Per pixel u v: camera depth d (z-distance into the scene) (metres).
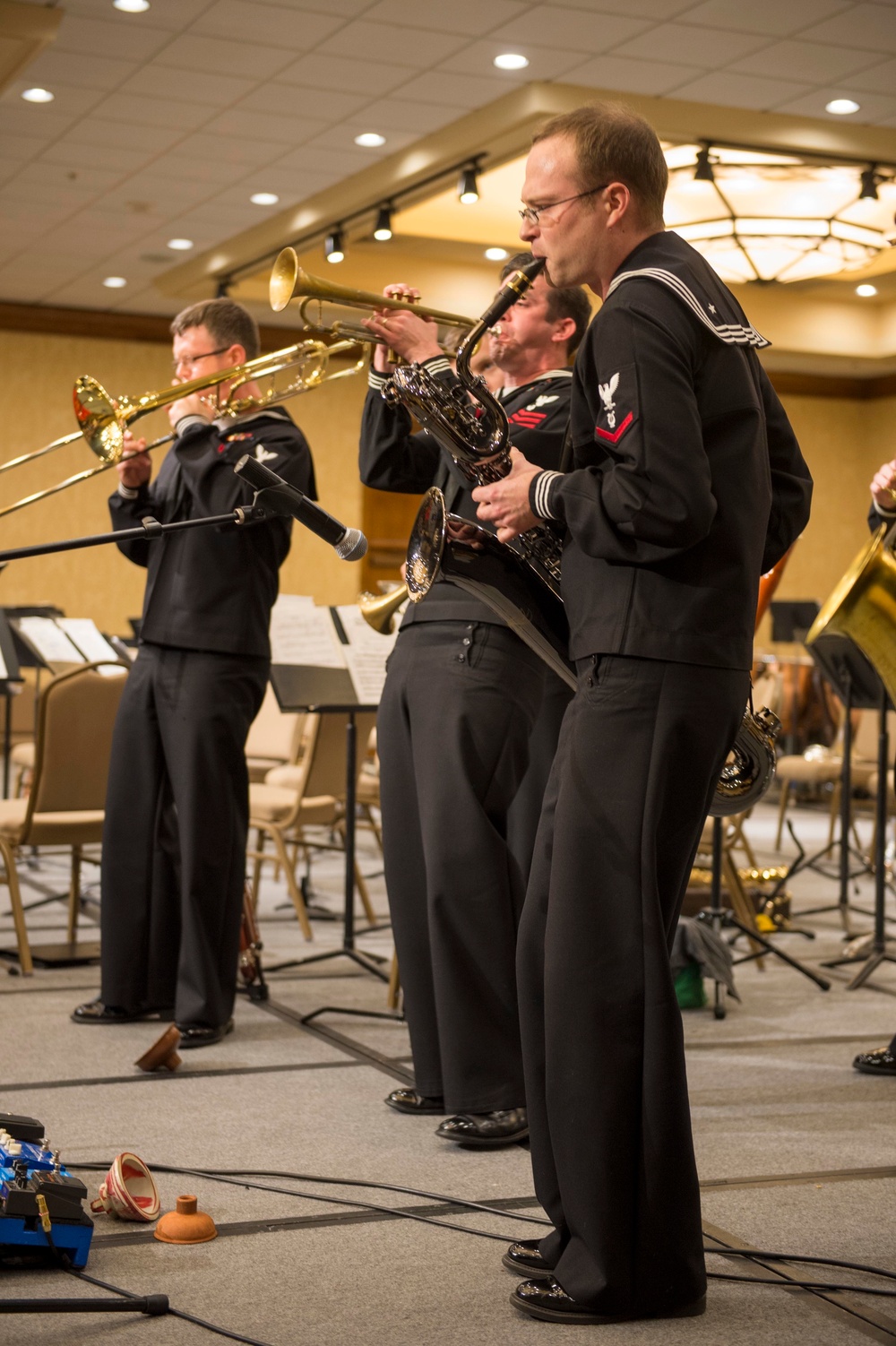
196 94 8.22
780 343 13.62
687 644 1.99
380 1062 3.47
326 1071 3.39
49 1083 3.22
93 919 5.46
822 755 7.72
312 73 7.90
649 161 2.07
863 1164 2.78
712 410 1.99
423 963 3.05
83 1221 2.19
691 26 7.26
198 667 3.63
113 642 6.99
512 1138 2.83
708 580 2.00
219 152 9.21
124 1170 2.47
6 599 13.15
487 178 10.38
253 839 7.87
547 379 3.04
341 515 14.35
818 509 15.53
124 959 3.79
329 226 10.30
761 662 10.59
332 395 14.27
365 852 7.60
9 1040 3.61
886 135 8.80
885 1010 4.21
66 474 13.41
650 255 2.04
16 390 13.27
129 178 9.73
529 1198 2.54
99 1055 3.48
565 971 2.02
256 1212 2.46
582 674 2.07
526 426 2.96
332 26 7.28
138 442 3.56
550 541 2.34
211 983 3.62
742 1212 2.50
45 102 8.32
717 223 9.80
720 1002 4.18
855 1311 2.08
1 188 9.92
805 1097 3.26
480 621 2.96
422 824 2.95
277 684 4.28
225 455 3.62
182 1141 2.83
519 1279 2.18
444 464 3.06
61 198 10.15
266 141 9.00
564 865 2.04
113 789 3.79
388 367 3.14
